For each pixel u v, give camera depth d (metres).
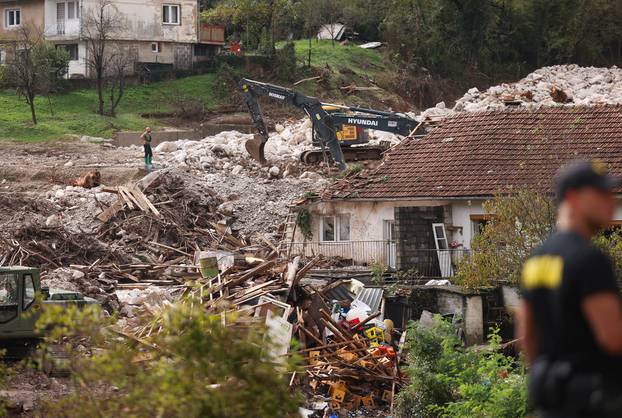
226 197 96.56
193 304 25.14
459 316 62.75
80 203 92.62
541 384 15.33
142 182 90.62
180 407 22.69
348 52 182.75
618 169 78.88
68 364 25.75
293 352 25.39
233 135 128.75
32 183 105.62
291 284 61.16
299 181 104.56
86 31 152.38
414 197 78.06
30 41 150.38
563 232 15.42
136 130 140.12
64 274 65.12
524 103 139.00
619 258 53.94
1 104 143.75
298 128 135.88
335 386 52.94
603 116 86.25
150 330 46.53
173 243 83.81
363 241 78.44
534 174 79.38
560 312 15.02
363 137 113.38
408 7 190.25
